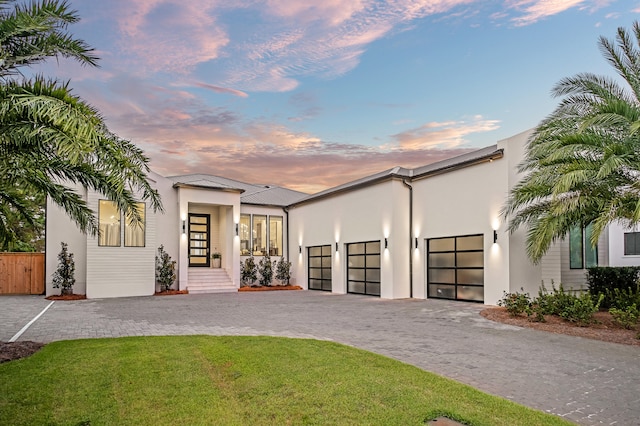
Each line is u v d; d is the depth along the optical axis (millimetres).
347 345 7547
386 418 4105
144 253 18062
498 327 9586
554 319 10109
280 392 4844
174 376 5441
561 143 8969
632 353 7059
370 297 17172
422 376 5469
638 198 8625
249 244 22656
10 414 4250
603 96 9508
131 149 6652
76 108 5086
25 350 6898
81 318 11117
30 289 18250
